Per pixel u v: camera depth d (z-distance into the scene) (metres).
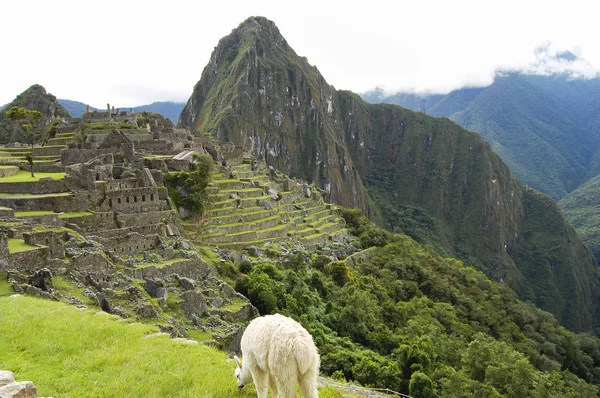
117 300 40.53
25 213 53.56
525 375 64.31
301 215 120.56
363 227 147.75
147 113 165.50
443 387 56.16
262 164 148.38
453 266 153.25
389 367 53.44
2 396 12.25
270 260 78.19
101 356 19.25
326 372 51.34
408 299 107.75
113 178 67.06
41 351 19.38
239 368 16.95
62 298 37.09
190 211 75.81
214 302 51.38
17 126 138.00
